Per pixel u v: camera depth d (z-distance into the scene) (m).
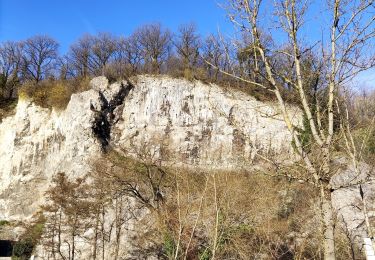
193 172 20.67
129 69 52.62
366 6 7.91
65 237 35.16
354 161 9.32
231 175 20.94
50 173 47.62
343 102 9.93
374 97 10.81
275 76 8.68
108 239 32.75
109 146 46.16
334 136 8.79
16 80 65.00
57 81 56.72
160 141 40.91
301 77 8.11
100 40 64.50
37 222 37.38
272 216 19.95
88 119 46.59
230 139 44.25
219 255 18.83
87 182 38.72
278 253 18.08
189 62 51.97
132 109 49.25
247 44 8.55
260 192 20.88
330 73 8.03
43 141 50.53
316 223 12.84
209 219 16.62
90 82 50.38
